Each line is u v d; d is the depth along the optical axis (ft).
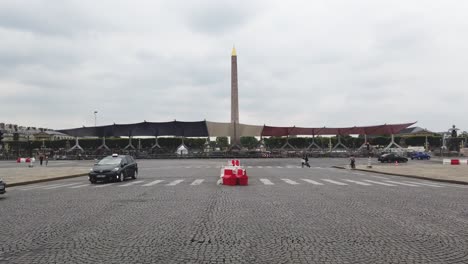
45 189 63.10
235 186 65.16
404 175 93.45
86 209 38.83
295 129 292.40
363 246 23.30
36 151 282.97
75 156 250.37
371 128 290.56
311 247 23.06
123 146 333.01
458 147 263.08
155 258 20.84
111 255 21.44
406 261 20.16
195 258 20.79
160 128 276.00
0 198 49.93
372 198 47.73
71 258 20.93
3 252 22.20
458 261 20.16
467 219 32.55
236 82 229.86
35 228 29.09
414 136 342.03
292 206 40.40
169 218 33.24
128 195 51.78
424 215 34.60
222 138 435.12
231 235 26.43
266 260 20.38
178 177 88.94
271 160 212.43
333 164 166.40
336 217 33.50
